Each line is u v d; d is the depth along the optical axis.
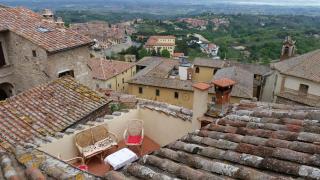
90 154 7.91
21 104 8.96
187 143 4.48
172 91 34.88
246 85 32.31
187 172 3.50
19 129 7.84
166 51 75.56
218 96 7.54
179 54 73.62
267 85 34.50
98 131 8.48
